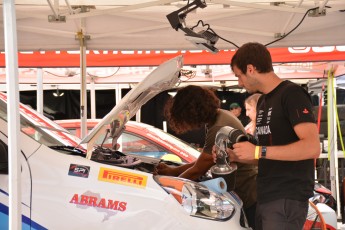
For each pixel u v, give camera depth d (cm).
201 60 721
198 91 342
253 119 504
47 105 1043
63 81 902
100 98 1065
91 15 473
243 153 283
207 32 412
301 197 289
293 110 283
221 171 314
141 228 283
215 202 295
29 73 876
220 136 314
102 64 736
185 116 341
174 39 555
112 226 282
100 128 303
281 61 707
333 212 486
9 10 228
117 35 550
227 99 1016
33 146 293
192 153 658
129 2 481
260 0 491
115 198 286
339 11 531
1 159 276
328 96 779
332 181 754
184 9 404
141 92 313
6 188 278
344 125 866
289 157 278
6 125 301
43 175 286
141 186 291
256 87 302
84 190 286
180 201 289
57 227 279
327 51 700
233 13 531
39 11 516
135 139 675
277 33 543
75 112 1048
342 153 808
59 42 546
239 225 304
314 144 276
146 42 555
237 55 301
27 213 279
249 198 353
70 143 363
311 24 537
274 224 289
